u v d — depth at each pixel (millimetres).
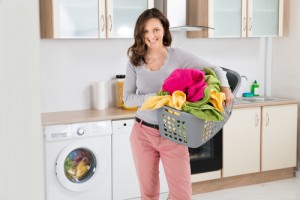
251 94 4637
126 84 2328
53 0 3326
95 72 3900
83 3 3457
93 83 3887
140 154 2279
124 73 4035
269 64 4762
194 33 4160
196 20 4113
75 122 3297
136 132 2277
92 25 3510
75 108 3846
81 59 3832
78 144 3316
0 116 320
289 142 4359
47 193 3254
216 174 4004
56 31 3363
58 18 3363
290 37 4496
